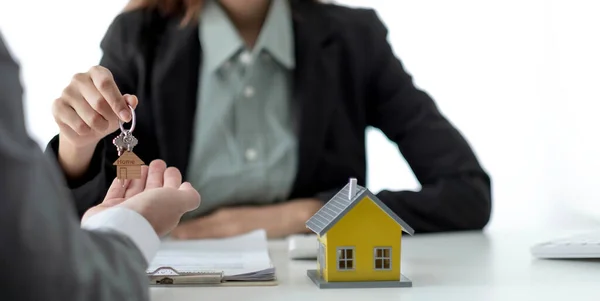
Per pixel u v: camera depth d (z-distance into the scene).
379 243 1.00
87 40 2.69
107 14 2.70
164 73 1.89
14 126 0.55
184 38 1.93
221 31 1.95
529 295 0.94
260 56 1.96
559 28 2.85
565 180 2.85
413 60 2.91
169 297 0.94
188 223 1.67
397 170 2.86
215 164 1.93
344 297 0.94
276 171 1.94
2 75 0.55
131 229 0.73
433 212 1.67
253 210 1.71
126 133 1.12
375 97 2.06
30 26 2.67
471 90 2.92
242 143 1.94
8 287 0.55
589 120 2.79
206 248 1.27
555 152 2.88
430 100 2.04
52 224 0.56
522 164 2.94
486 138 2.92
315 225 1.03
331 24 2.02
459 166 1.86
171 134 1.89
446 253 1.30
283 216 1.70
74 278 0.57
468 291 0.97
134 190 1.03
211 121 1.92
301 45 1.98
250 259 1.15
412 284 1.01
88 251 0.61
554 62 2.87
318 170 1.96
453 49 2.91
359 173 2.01
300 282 1.04
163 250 1.25
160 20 1.97
